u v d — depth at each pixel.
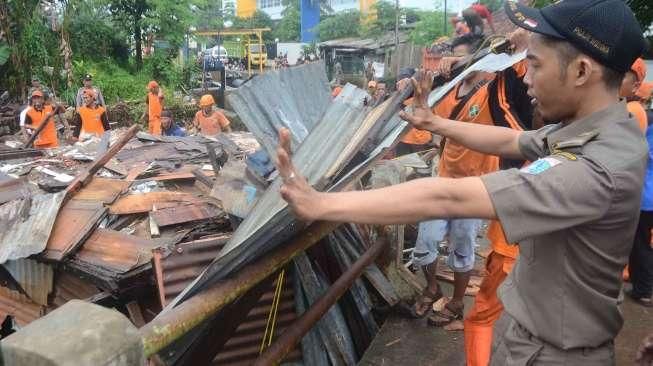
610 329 1.54
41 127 8.25
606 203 1.36
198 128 9.50
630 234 1.46
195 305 1.74
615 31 1.37
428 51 4.25
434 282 3.68
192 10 22.75
